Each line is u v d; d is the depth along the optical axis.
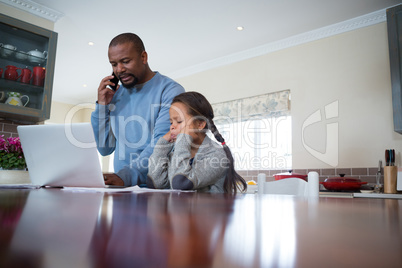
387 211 0.37
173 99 1.54
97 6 3.22
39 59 3.02
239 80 4.21
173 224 0.20
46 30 3.04
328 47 3.53
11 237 0.13
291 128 3.69
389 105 3.10
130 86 1.67
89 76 5.11
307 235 0.16
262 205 0.42
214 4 3.13
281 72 3.84
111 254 0.10
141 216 0.24
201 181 1.30
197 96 1.50
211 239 0.14
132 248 0.11
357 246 0.13
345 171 3.27
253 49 4.06
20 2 3.09
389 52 2.84
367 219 0.26
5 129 3.11
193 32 3.70
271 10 3.21
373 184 3.09
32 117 3.01
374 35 3.25
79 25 3.59
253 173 3.98
